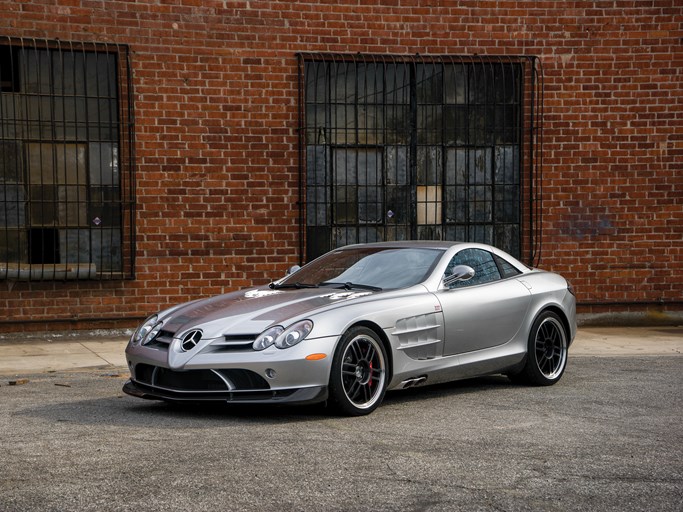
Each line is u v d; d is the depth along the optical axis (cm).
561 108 1258
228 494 421
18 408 654
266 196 1192
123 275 1146
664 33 1266
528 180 1256
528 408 662
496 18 1242
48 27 1120
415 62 1224
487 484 445
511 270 788
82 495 418
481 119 1252
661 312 1275
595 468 480
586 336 1167
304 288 718
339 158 1221
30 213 1129
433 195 1245
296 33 1195
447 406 670
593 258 1266
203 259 1176
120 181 1155
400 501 414
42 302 1127
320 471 464
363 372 632
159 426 581
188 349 609
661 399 705
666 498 426
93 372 868
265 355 590
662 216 1271
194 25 1166
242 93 1182
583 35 1258
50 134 1134
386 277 716
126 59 1145
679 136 1267
